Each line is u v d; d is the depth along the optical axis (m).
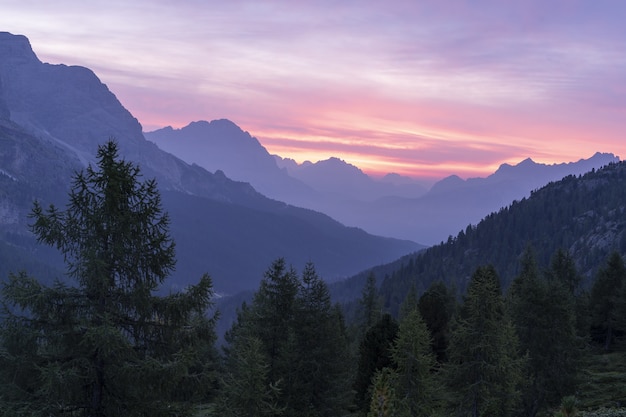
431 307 56.28
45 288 18.16
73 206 18.72
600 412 34.81
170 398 19.31
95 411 18.48
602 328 79.69
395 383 32.19
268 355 35.12
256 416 29.52
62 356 18.14
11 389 17.47
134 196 19.34
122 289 19.23
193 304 19.48
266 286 36.88
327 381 35.44
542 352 42.94
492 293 36.78
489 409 36.25
